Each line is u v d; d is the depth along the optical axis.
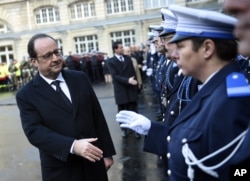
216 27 1.54
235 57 1.61
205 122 1.52
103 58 21.20
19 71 20.94
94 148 2.51
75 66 20.81
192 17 1.57
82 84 2.82
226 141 1.42
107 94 14.41
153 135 2.08
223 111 1.45
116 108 10.77
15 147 7.25
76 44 34.66
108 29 33.38
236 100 1.42
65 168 2.65
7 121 10.50
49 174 2.70
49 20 35.44
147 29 32.12
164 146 2.04
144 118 2.11
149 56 11.75
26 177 5.32
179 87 2.72
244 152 1.35
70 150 2.52
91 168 2.71
